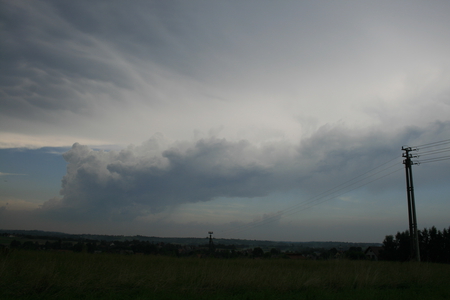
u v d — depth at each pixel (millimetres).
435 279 15344
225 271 14461
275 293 11688
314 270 18500
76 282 11203
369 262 24562
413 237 29016
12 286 10633
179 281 12852
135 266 16672
